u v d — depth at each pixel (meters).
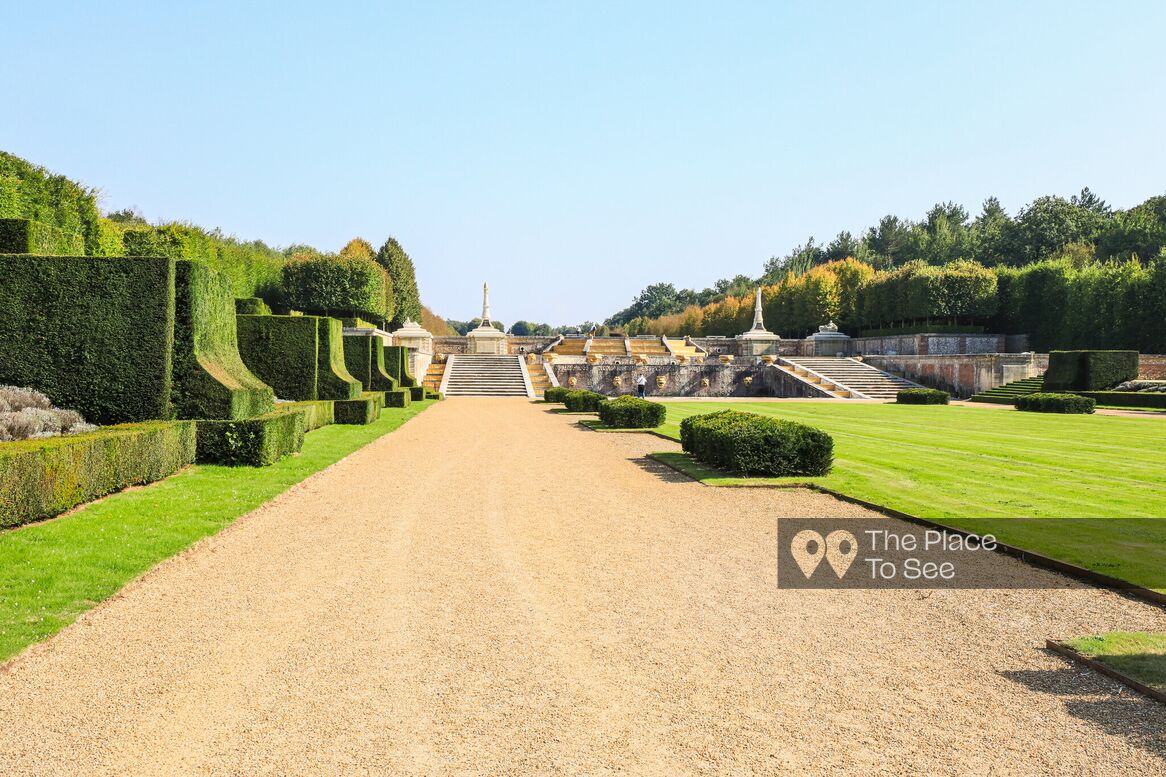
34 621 6.98
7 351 16.30
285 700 5.54
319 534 10.84
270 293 68.56
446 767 4.63
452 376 56.66
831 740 4.98
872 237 137.00
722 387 64.25
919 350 65.00
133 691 5.68
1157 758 4.72
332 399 28.31
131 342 16.52
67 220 41.47
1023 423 30.39
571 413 34.88
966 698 5.60
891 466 17.09
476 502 13.31
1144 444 22.00
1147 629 6.98
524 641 6.75
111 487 12.38
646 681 5.91
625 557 9.67
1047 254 87.06
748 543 10.41
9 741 4.93
